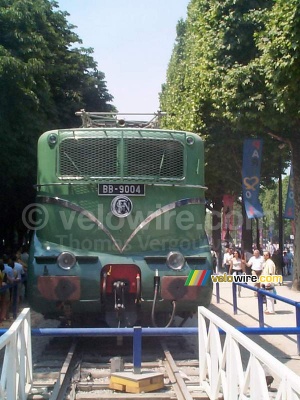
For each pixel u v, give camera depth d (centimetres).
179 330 787
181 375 823
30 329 759
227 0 1958
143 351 1003
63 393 741
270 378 722
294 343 1189
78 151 1016
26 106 1886
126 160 1009
